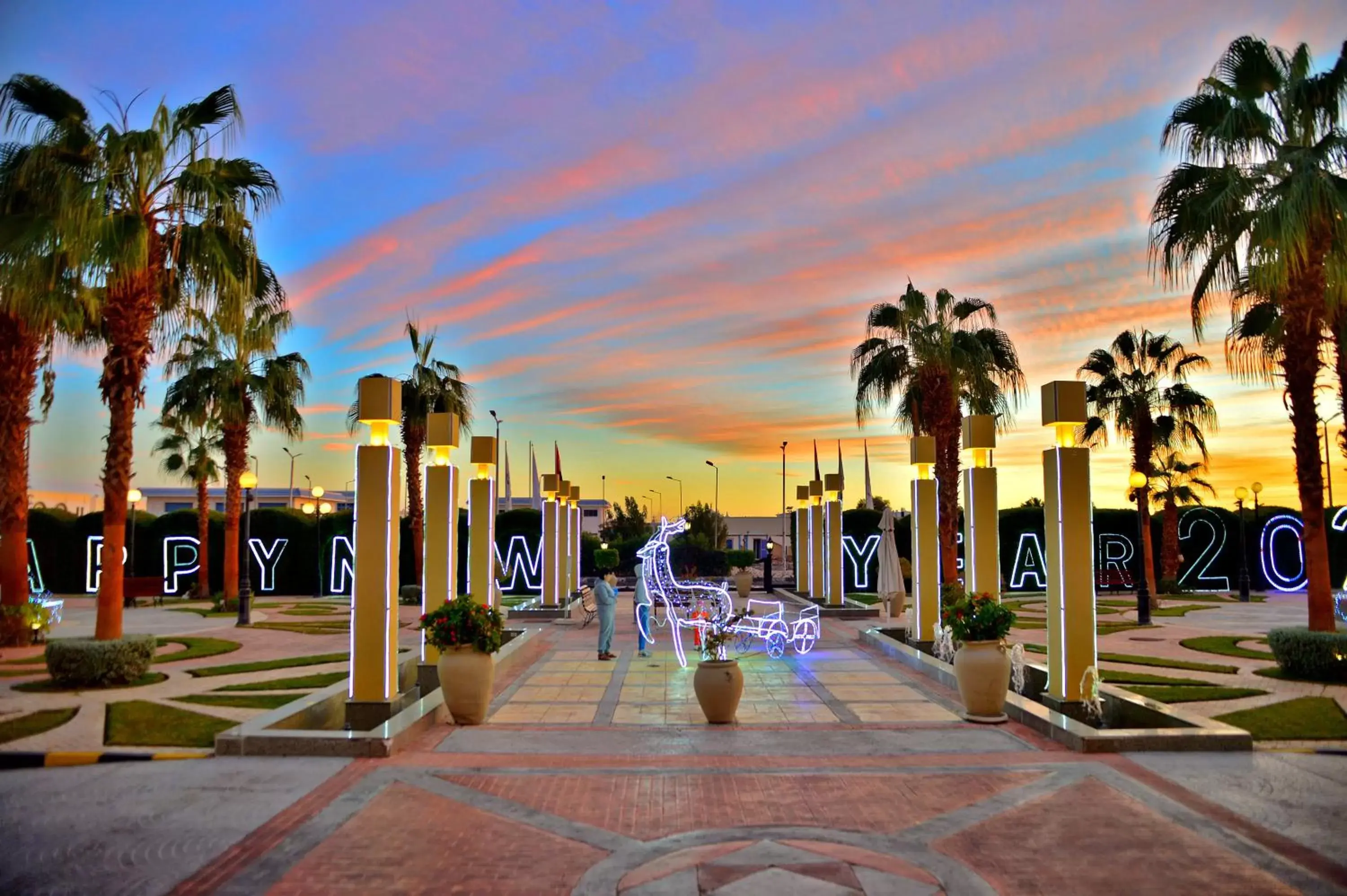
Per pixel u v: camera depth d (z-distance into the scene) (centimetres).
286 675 1401
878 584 2436
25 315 1399
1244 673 1377
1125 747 888
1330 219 1203
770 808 718
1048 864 594
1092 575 1080
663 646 1819
